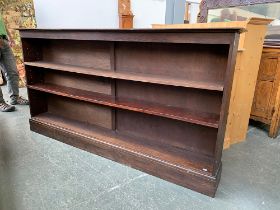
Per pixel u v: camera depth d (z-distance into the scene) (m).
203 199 1.64
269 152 2.33
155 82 1.66
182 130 1.96
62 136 2.38
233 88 2.18
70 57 2.39
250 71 2.28
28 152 2.20
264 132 2.84
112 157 2.08
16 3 4.29
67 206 1.55
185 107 1.89
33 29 2.19
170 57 1.82
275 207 1.58
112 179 1.84
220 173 1.82
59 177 1.85
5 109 3.21
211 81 1.66
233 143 2.51
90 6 5.50
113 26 6.08
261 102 2.72
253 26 2.12
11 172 1.90
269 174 1.95
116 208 1.54
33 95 2.59
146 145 2.05
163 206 1.57
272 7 2.92
